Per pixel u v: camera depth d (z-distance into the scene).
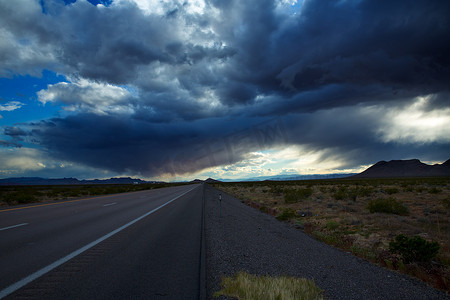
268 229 9.98
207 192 42.22
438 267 5.76
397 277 5.10
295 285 4.01
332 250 6.98
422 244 6.07
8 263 4.84
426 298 4.14
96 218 11.21
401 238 6.43
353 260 6.12
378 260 6.32
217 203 21.22
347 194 24.47
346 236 8.62
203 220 11.25
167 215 12.68
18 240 6.82
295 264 5.48
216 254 5.87
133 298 3.45
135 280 4.11
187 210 15.16
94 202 20.38
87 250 5.88
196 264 5.00
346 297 3.97
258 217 13.61
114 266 4.78
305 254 6.38
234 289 3.74
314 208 17.53
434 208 14.88
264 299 3.52
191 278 4.24
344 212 15.02
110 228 8.78
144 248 6.18
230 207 18.45
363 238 8.82
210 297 3.58
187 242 6.91
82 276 4.22
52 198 27.73
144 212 13.70
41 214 12.51
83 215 12.20
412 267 5.67
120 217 11.62
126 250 5.96
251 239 7.89
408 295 4.21
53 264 4.82
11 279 4.03
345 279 4.75
